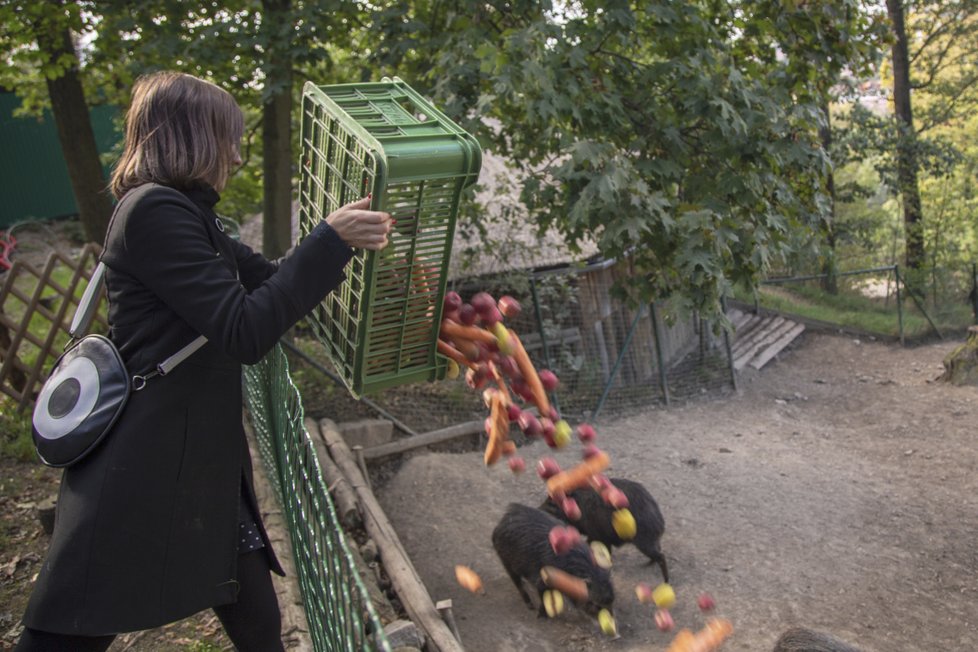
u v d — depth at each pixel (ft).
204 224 6.78
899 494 30.76
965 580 24.48
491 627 21.48
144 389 6.71
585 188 22.61
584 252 43.16
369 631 14.55
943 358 50.03
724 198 26.35
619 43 25.53
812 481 31.89
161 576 6.68
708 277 24.29
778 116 25.77
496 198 42.47
